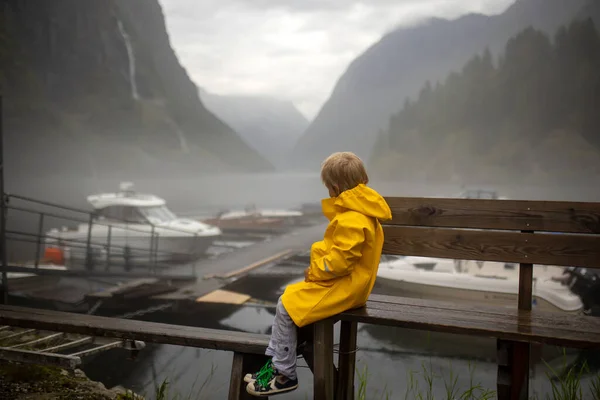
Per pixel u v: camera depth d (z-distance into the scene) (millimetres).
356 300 2338
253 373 2686
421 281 8930
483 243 2838
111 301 9945
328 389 2387
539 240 2740
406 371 7109
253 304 10094
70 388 4129
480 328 2221
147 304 9984
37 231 29031
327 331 2369
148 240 15969
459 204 2891
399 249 2980
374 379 6801
